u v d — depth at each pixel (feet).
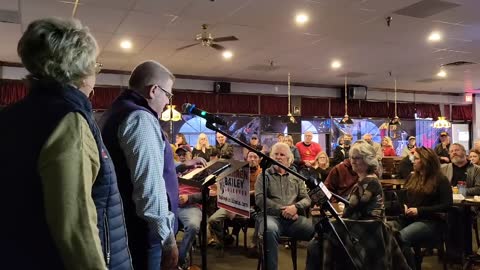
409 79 32.35
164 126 30.66
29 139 3.17
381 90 38.09
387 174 22.11
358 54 23.56
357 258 8.21
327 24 17.75
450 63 26.22
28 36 3.40
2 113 3.45
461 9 15.80
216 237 14.65
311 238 10.84
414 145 32.40
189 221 11.93
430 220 11.38
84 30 3.60
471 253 12.86
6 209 3.13
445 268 11.88
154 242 5.39
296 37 19.88
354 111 36.78
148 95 5.90
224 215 13.99
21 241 3.10
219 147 24.04
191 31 18.81
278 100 34.24
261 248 10.71
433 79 32.45
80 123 3.25
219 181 8.34
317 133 35.55
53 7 15.48
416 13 16.30
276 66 27.14
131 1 14.89
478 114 41.63
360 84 35.14
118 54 23.38
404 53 23.29
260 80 32.96
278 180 11.73
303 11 16.08
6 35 19.25
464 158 14.75
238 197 7.77
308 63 26.14
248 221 14.28
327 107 35.83
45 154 3.07
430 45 21.47
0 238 3.13
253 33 19.15
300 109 34.88
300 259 13.69
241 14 16.42
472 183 13.96
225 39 17.72
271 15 16.55
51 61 3.36
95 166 3.37
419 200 11.68
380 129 37.91
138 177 5.06
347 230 7.85
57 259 3.13
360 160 9.60
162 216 5.15
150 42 20.76
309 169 18.66
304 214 11.59
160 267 5.55
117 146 5.17
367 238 8.29
